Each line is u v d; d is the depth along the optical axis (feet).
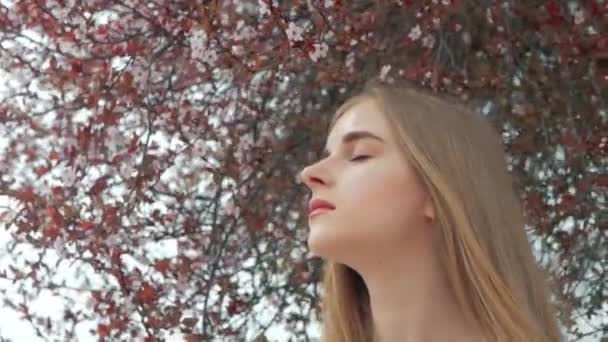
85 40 11.91
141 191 12.07
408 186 5.93
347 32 11.62
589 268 13.05
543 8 12.15
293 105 12.87
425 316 5.91
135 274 12.22
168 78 12.21
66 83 11.88
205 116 12.42
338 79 11.81
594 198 12.73
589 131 12.59
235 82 12.24
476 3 12.18
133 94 11.90
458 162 6.12
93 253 11.98
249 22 11.84
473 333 5.92
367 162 5.98
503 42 12.10
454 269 5.93
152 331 12.04
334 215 5.88
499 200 6.27
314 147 12.85
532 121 12.29
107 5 12.01
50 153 12.04
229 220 12.73
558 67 12.43
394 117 6.10
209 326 12.57
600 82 12.39
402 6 11.60
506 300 5.89
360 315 6.86
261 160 12.73
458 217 5.95
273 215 13.03
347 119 6.26
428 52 11.93
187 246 12.68
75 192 12.03
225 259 12.92
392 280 5.93
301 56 11.51
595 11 12.20
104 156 12.04
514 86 12.29
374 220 5.82
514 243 6.24
